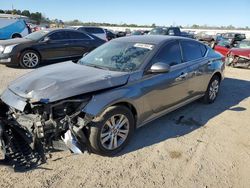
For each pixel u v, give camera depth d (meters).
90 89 3.61
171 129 4.85
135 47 4.77
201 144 4.35
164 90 4.57
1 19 20.56
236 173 3.62
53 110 3.48
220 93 7.41
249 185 3.39
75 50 11.47
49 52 10.78
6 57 9.94
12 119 3.78
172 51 4.94
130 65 4.35
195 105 6.20
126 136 4.02
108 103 3.65
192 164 3.78
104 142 3.76
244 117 5.62
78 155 3.85
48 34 10.83
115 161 3.76
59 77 3.88
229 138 4.62
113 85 3.83
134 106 4.03
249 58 11.69
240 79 9.52
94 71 4.18
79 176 3.41
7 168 3.45
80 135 3.54
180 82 4.94
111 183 3.31
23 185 3.19
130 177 3.44
